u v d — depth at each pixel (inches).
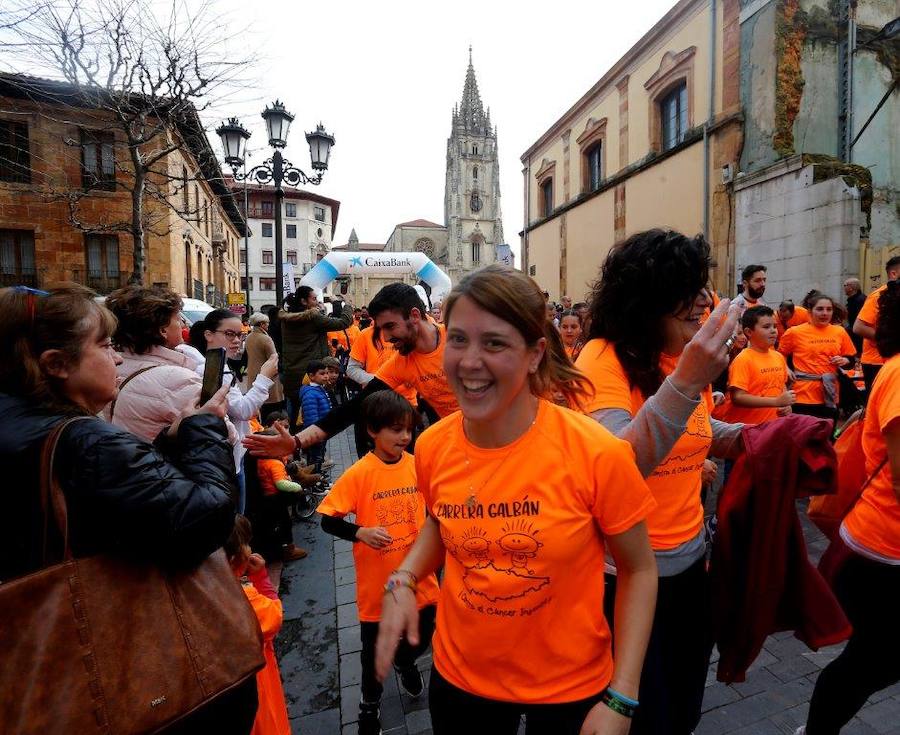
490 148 2888.8
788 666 108.4
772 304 401.4
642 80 565.9
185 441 60.1
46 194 562.9
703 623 68.3
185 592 52.7
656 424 52.9
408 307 126.2
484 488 49.0
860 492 78.7
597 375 63.6
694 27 486.3
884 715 92.7
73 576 46.6
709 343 50.4
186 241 822.5
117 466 48.1
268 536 163.8
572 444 48.1
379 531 96.7
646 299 62.0
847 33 413.7
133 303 97.0
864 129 410.3
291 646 124.4
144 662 47.9
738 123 435.8
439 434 54.6
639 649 47.3
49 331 52.2
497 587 48.2
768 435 66.9
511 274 47.4
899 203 441.1
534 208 858.1
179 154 757.3
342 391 383.9
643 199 566.9
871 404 75.5
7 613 44.0
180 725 50.9
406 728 97.4
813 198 366.6
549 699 48.4
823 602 66.8
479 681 50.3
